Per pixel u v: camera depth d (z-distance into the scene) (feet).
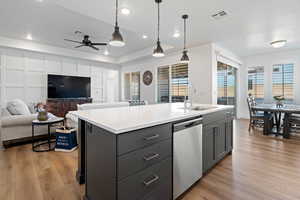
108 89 27.48
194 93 13.70
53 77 19.19
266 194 5.41
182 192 5.26
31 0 9.04
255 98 19.25
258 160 8.07
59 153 8.96
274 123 14.46
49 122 9.50
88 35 14.65
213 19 9.39
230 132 8.77
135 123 3.96
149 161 4.13
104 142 3.95
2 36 14.83
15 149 9.59
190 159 5.58
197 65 14.92
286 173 6.77
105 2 7.51
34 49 16.63
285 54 16.97
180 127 5.14
